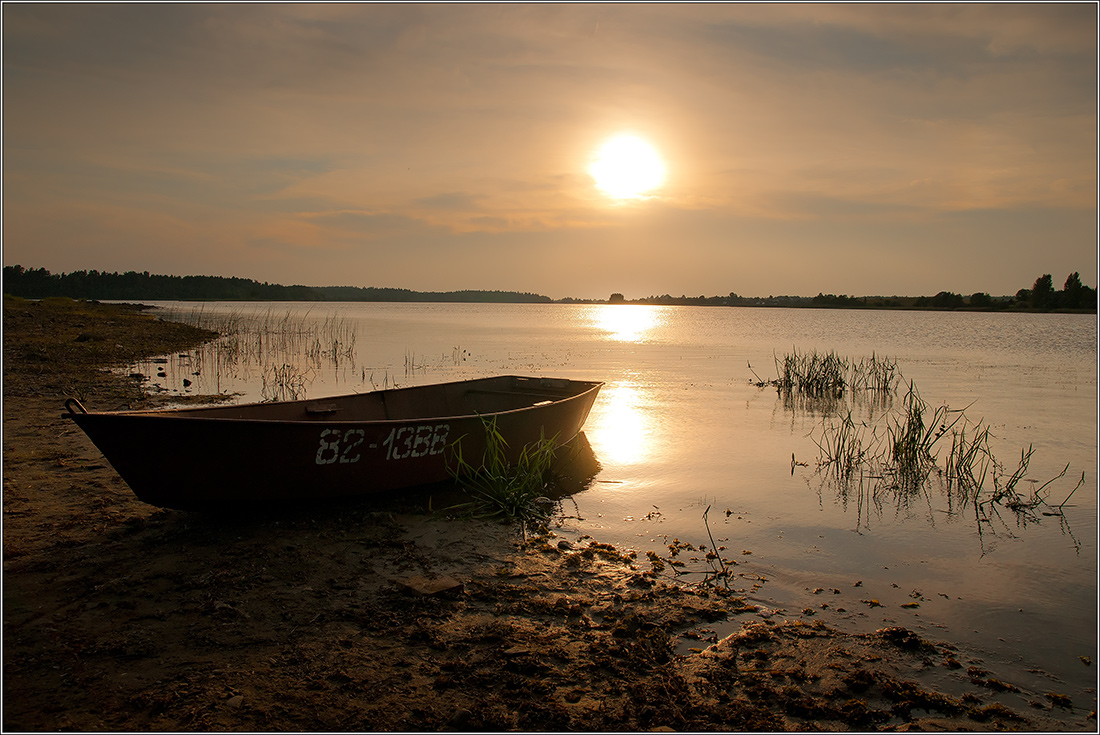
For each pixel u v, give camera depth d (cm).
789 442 1059
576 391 1048
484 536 625
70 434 930
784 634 460
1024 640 462
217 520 622
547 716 355
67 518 614
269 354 2308
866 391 1625
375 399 880
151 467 548
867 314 11125
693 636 455
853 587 542
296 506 636
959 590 539
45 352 1852
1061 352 2833
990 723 367
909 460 929
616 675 400
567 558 578
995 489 818
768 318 8694
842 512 730
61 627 426
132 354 2066
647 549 613
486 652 420
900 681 404
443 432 719
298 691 368
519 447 817
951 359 2477
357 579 519
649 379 1808
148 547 557
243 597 476
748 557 599
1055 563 598
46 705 345
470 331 4212
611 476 858
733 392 1587
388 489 688
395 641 428
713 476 862
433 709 358
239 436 573
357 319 6175
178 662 391
